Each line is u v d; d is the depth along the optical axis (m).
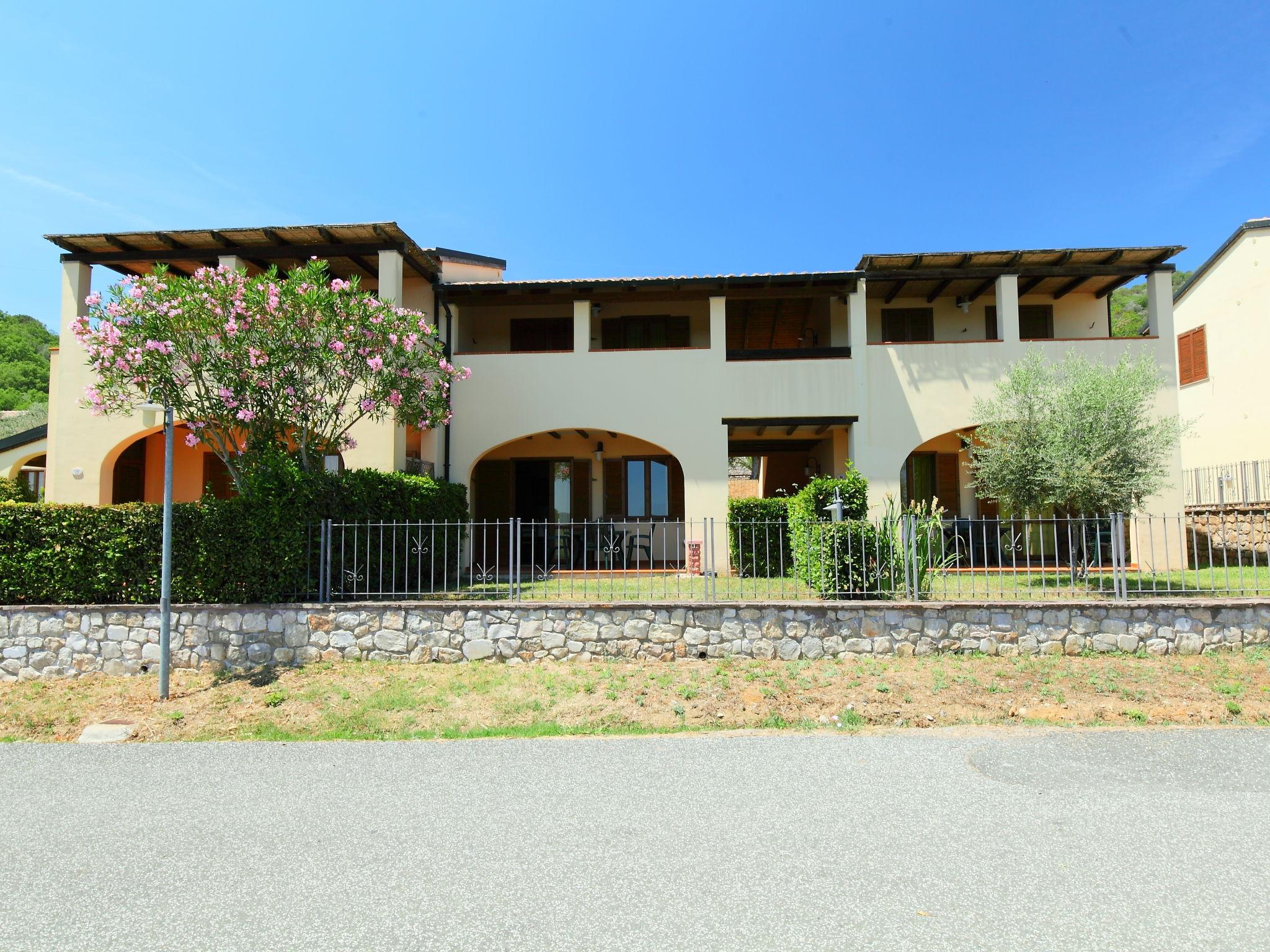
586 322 14.37
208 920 3.27
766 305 16.36
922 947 2.98
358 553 9.29
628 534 16.22
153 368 9.32
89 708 7.49
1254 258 15.91
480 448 14.24
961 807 4.51
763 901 3.38
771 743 5.93
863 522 8.56
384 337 10.19
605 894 3.46
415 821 4.43
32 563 8.60
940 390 13.91
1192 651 7.75
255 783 5.23
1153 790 4.76
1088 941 3.01
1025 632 7.85
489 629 8.16
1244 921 3.15
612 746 5.96
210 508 8.57
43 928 3.22
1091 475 10.12
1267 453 15.60
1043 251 13.35
